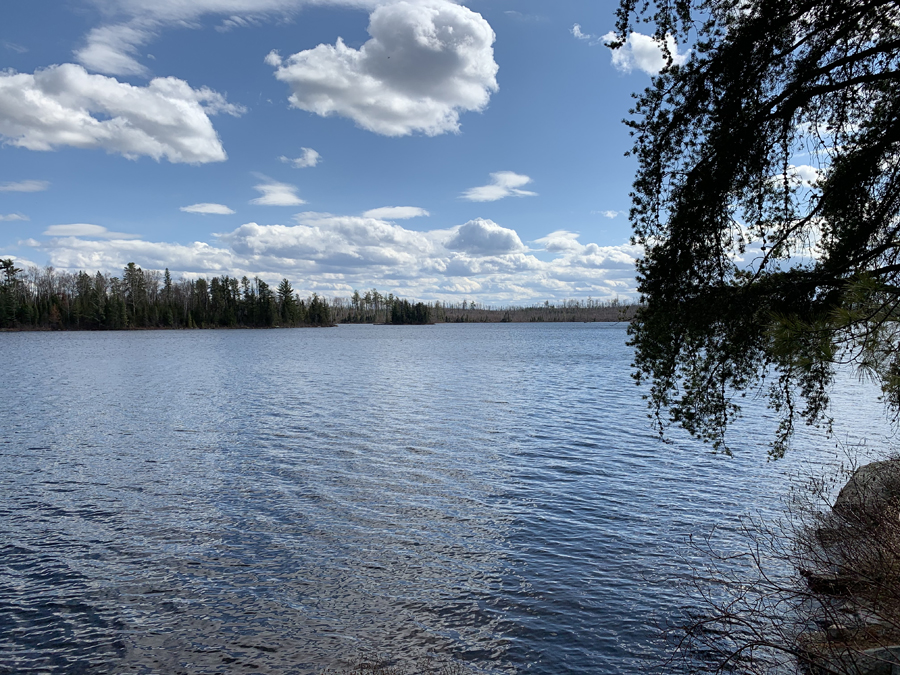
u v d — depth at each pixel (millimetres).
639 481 15992
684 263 5930
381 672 7727
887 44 5258
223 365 58375
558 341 111375
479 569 10734
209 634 8734
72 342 107312
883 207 5793
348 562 11141
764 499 14008
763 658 6930
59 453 20094
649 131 6395
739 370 5996
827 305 5168
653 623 8617
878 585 6230
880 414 24828
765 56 5805
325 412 28672
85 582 10391
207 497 15086
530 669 7742
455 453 19672
